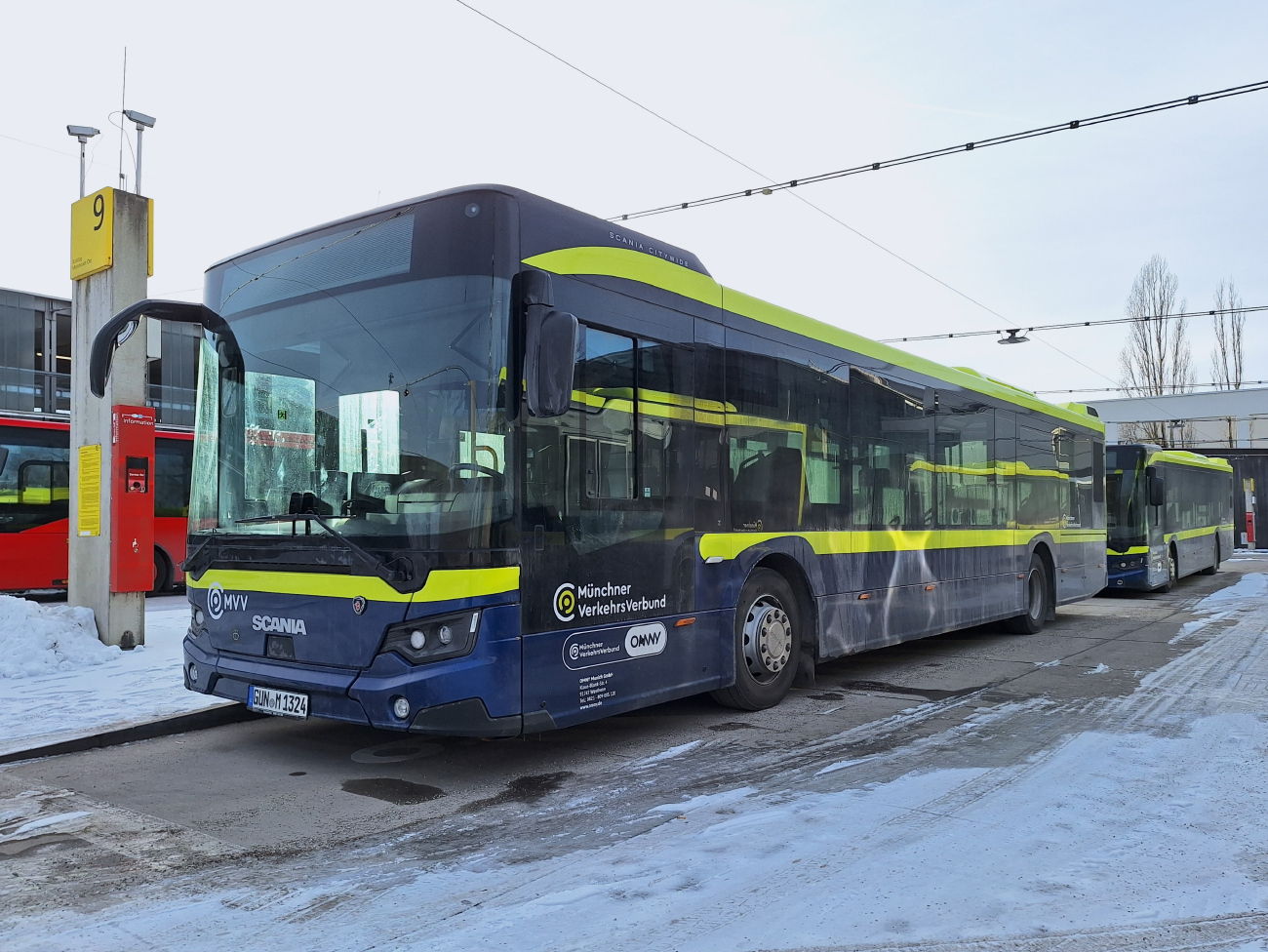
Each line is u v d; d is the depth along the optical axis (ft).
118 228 30.53
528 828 14.56
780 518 23.41
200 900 11.78
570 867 12.86
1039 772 17.51
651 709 23.38
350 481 16.85
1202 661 30.42
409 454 16.29
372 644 16.14
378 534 16.26
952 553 31.78
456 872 12.72
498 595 15.78
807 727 21.49
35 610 28.66
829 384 25.76
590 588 17.57
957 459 32.60
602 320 18.31
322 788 16.84
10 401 96.53
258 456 18.35
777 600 23.57
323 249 18.12
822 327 25.75
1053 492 40.73
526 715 16.10
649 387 19.44
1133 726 21.17
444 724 15.48
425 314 16.56
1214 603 51.88
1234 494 113.60
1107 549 57.21
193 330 98.37
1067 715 22.48
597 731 21.18
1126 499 57.36
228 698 18.53
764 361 23.16
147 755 19.21
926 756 18.78
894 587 28.35
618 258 18.94
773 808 15.46
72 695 23.47
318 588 16.96
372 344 17.07
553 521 16.87
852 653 26.17
